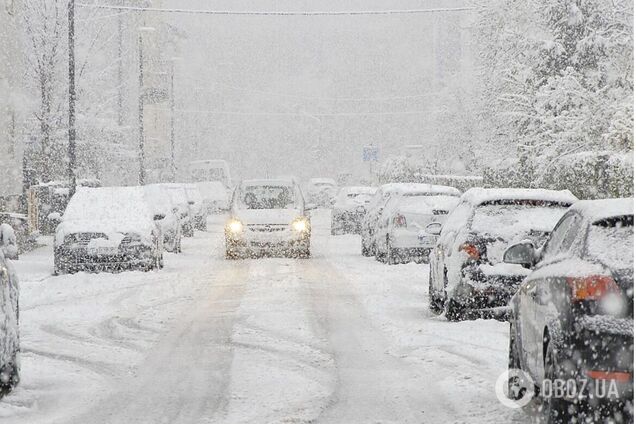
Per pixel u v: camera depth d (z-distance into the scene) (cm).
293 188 4125
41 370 1638
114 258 3322
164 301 2605
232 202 4062
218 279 3170
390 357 1734
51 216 3575
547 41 5316
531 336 1270
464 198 2270
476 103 6794
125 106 9325
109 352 1816
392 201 3734
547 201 2097
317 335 1992
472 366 1631
